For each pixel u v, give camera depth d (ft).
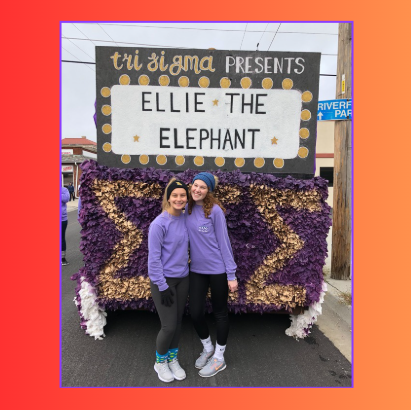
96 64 9.07
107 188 8.89
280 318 11.30
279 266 9.21
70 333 10.08
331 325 10.87
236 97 9.21
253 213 9.04
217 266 7.70
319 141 43.55
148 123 9.23
